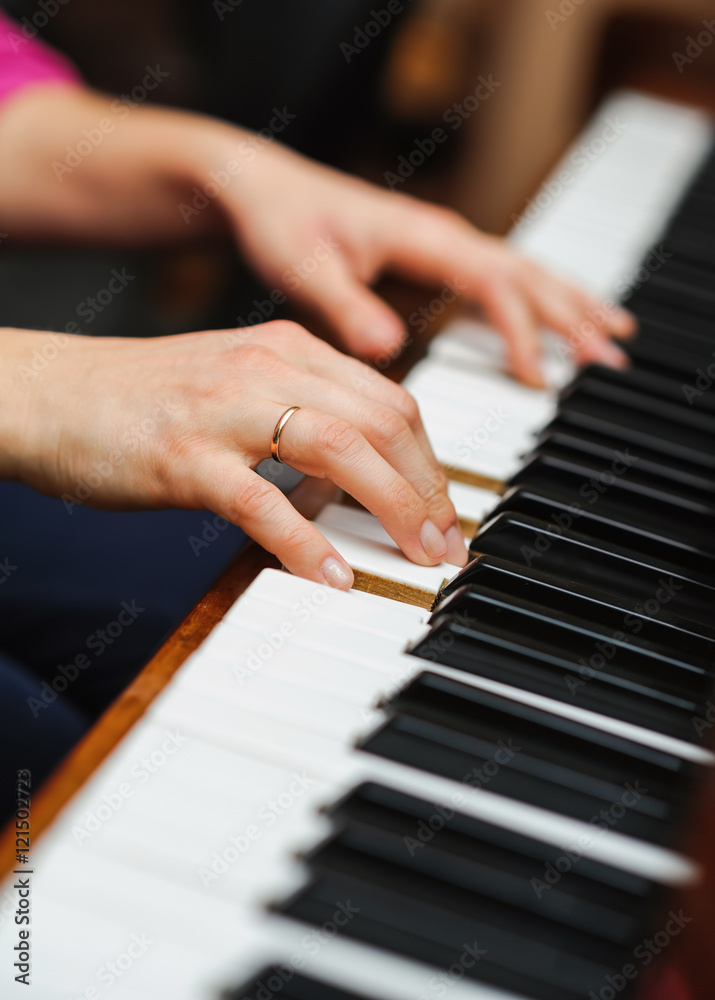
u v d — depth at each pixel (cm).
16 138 173
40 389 124
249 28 221
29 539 139
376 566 119
